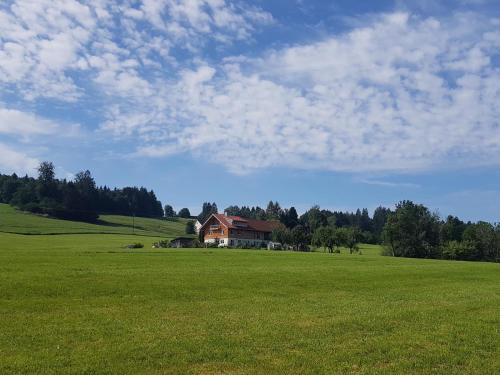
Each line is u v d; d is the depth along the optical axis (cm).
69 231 16012
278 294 2966
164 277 3441
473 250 12375
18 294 2598
